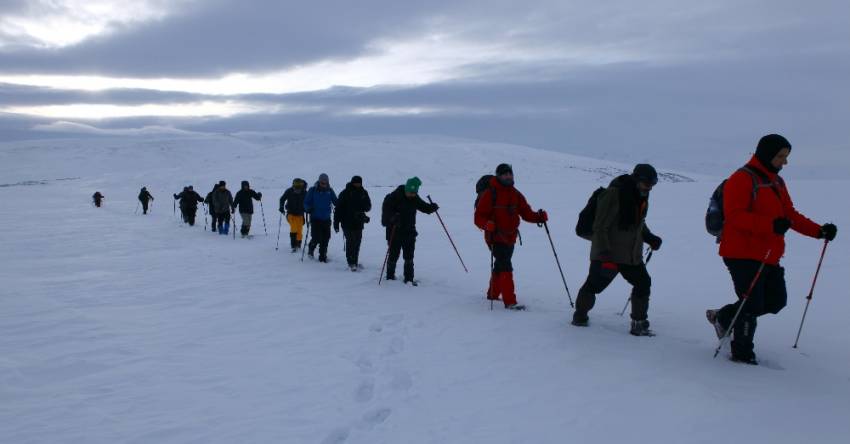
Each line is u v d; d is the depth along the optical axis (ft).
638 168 19.93
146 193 104.94
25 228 73.77
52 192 226.38
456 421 13.93
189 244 54.44
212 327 23.65
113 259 44.27
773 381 15.87
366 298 28.53
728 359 17.72
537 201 104.94
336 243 53.57
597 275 20.45
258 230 70.23
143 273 37.50
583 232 21.13
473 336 21.02
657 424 13.35
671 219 64.49
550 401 14.87
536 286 31.22
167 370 18.20
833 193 96.17
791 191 101.91
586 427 13.30
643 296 20.29
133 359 19.36
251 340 21.63
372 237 55.62
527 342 19.89
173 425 14.06
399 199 32.76
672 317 23.61
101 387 16.78
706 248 43.73
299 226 47.67
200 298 29.43
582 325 21.48
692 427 13.16
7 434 13.64
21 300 29.09
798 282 30.60
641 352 18.42
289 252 47.62
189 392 16.30
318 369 18.19
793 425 13.21
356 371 17.98
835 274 32.68
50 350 20.45
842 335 20.76
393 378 17.15
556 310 25.09
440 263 39.93
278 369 18.24
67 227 75.15
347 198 36.70
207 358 19.44
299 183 47.65
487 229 24.88
